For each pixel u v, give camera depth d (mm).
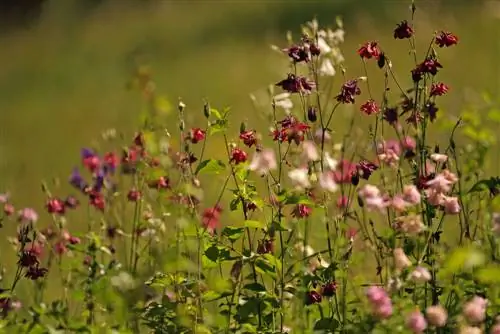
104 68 29062
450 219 9586
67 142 21750
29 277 7785
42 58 31625
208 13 31297
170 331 6781
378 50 7277
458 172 7512
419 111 7266
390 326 6230
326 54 8344
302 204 6832
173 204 7711
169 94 23516
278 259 6805
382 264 7773
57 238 8914
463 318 6375
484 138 8602
